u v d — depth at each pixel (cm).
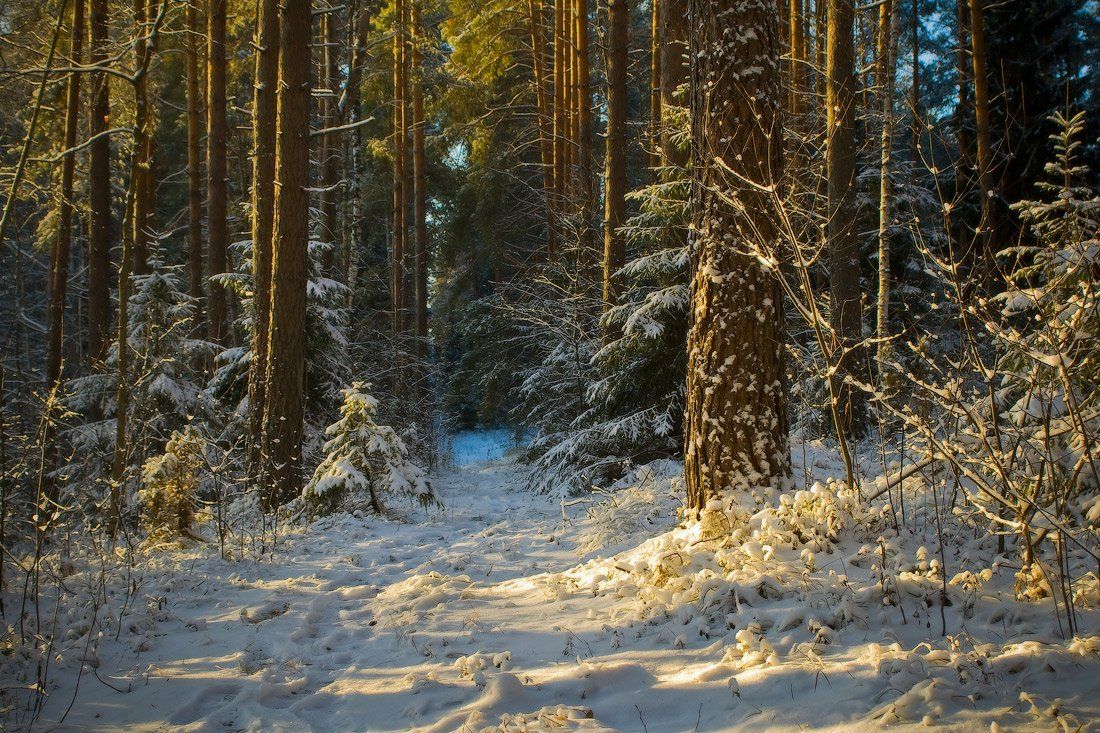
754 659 356
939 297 809
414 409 1998
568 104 2000
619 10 1359
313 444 1368
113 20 1438
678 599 454
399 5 2091
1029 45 1608
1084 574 392
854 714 295
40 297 2655
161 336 1291
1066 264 436
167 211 3070
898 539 497
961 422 466
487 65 2339
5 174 762
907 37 2102
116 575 634
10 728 365
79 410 1382
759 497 553
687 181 1039
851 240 1113
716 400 578
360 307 2561
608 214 1355
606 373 1226
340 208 2388
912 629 371
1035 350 402
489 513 1103
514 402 2406
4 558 595
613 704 348
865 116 1599
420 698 377
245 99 2620
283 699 399
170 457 809
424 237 2258
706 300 587
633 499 850
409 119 2467
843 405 1001
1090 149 1546
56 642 482
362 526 935
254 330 1139
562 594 532
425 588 582
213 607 579
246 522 961
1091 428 410
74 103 1417
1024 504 389
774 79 585
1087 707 277
